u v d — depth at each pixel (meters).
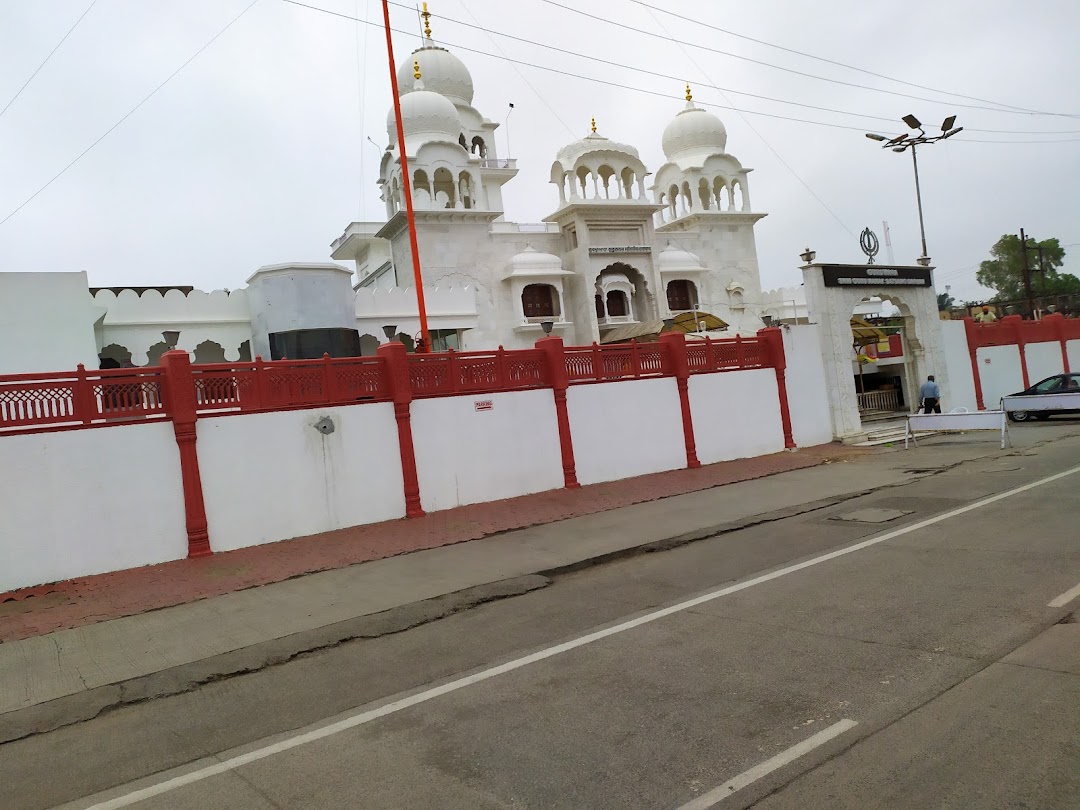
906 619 5.82
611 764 3.92
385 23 16.89
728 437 17.95
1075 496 10.04
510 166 38.53
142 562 10.39
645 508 13.05
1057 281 59.94
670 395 17.02
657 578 8.27
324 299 20.12
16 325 14.96
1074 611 5.57
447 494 13.54
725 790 3.53
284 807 3.81
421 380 13.46
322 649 6.85
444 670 5.84
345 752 4.44
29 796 4.31
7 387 9.64
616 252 31.80
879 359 27.27
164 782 4.30
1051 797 3.21
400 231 30.55
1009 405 22.69
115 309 19.66
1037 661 4.70
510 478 14.39
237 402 11.48
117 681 6.32
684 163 38.00
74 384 10.13
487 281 30.47
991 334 26.53
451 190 32.97
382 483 12.78
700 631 6.11
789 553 8.74
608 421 15.93
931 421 18.11
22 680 6.50
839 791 3.42
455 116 32.53
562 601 7.71
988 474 13.01
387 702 5.25
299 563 10.36
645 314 32.34
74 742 5.17
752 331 37.00
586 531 11.33
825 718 4.21
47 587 9.56
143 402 10.66
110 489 10.25
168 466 10.72
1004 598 6.07
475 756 4.18
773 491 13.64
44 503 9.78
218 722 5.25
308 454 12.03
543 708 4.80
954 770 3.51
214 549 11.01
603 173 33.81
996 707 4.12
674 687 4.92
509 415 14.48
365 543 11.31
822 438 19.89
